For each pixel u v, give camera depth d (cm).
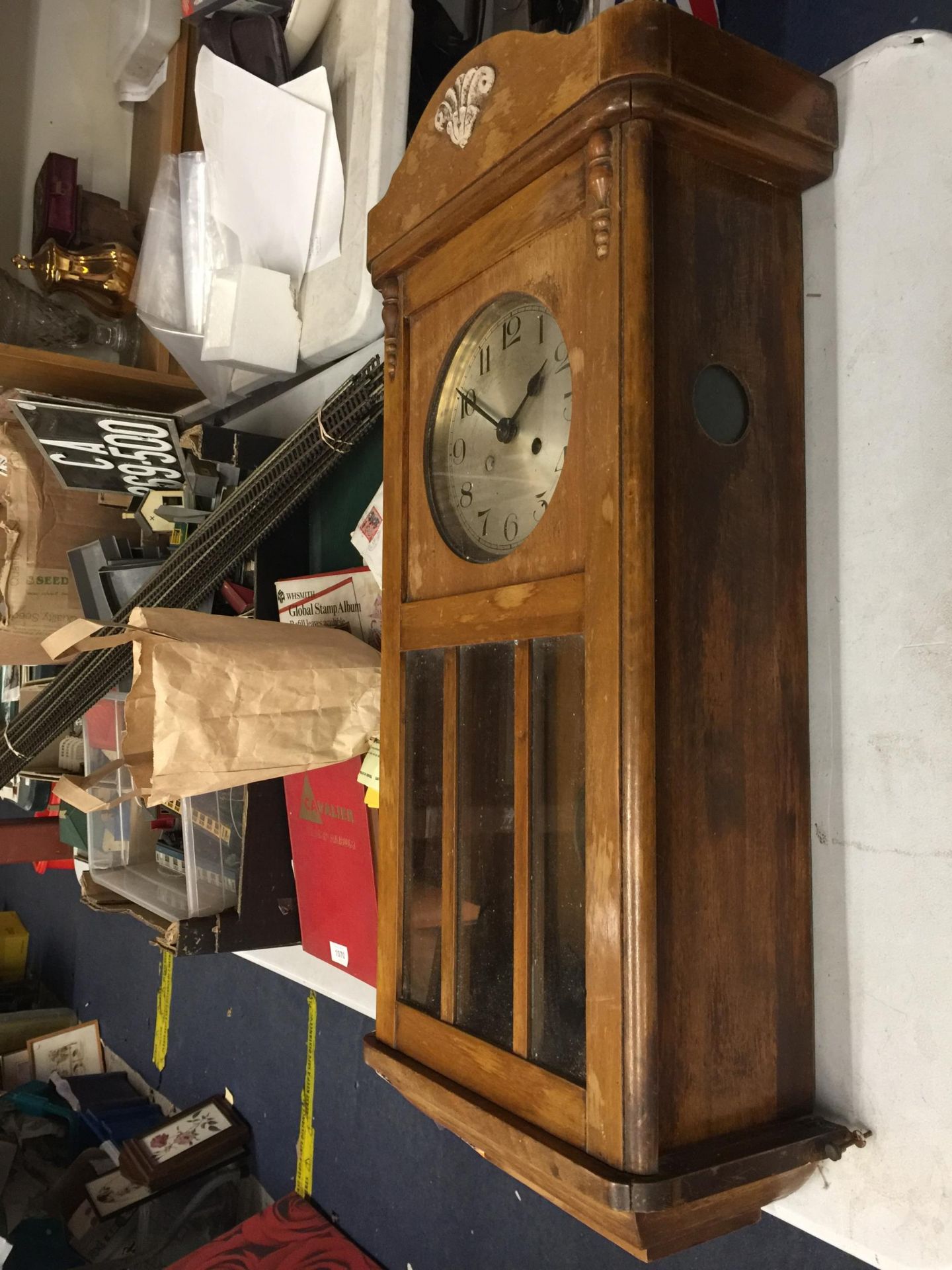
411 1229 127
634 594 53
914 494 60
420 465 74
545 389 62
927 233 60
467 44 102
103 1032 243
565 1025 57
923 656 60
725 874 57
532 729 60
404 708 74
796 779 61
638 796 52
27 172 162
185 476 128
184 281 125
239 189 114
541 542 60
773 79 59
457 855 67
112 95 167
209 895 119
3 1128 205
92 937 254
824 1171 64
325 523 120
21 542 143
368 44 104
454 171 68
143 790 82
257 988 169
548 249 61
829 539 64
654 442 54
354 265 105
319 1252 134
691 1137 54
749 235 61
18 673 175
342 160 108
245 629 95
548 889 59
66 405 121
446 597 69
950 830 58
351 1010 142
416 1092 67
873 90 62
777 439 62
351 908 101
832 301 64
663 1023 53
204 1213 159
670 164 57
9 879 336
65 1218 167
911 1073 59
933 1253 58
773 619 60
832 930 63
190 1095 193
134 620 87
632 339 54
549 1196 61
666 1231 54
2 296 142
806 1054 62
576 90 56
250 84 111
